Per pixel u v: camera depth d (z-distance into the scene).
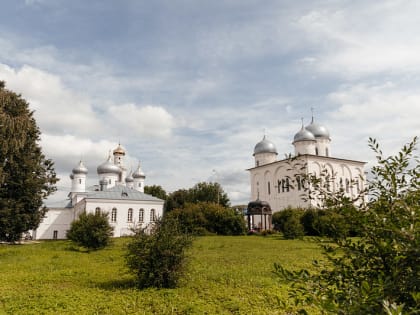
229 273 13.28
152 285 11.44
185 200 71.06
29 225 31.22
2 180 26.69
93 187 65.94
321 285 3.36
